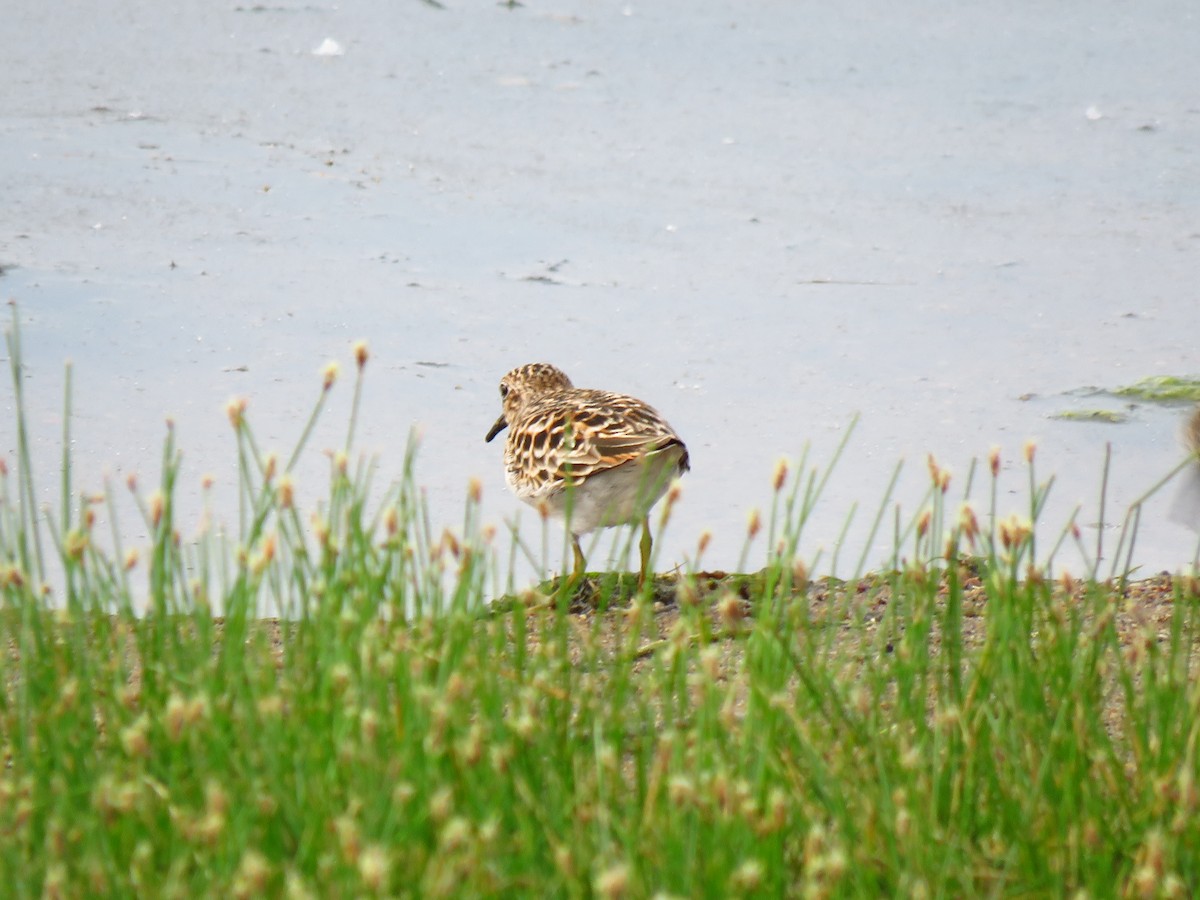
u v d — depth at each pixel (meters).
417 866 5.65
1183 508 11.73
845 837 6.04
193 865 5.92
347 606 7.25
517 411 12.04
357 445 12.46
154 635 7.18
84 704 6.95
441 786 5.92
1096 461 12.45
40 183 17.84
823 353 14.38
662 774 6.16
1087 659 7.10
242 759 6.34
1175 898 5.67
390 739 6.36
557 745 6.68
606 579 7.60
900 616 9.50
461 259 16.41
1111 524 11.53
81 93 21.08
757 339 14.66
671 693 6.95
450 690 6.14
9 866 5.71
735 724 6.99
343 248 16.56
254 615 7.21
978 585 10.05
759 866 5.48
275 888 5.79
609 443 10.13
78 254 16.05
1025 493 12.01
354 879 5.42
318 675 6.86
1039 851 6.38
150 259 16.03
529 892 5.78
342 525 8.44
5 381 13.22
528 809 6.25
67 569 7.20
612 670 8.62
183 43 23.31
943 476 7.32
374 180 18.55
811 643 7.39
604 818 5.68
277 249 16.45
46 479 11.73
